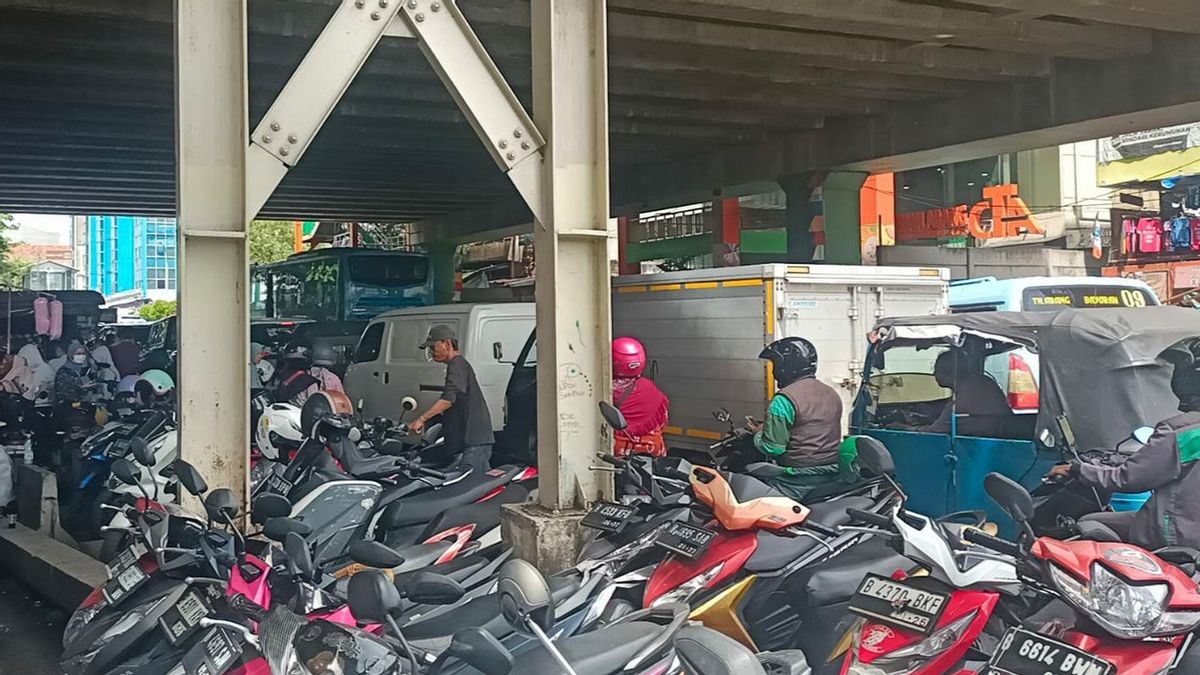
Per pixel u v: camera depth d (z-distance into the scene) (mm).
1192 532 4566
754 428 8836
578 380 7023
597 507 5535
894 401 7777
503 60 13648
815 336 10602
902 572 4816
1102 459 5527
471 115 6910
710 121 18375
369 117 16453
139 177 23578
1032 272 26531
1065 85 15227
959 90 16328
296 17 11789
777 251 29922
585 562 5082
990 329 6688
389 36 6855
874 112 17984
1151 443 4699
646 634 4070
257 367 11852
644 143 20688
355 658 3566
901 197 33125
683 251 32031
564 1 7043
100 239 96688
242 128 6652
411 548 6156
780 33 13250
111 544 7453
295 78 6727
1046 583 3725
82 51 12648
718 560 4840
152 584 4504
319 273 25469
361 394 14906
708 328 11180
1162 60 13992
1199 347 4938
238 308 6719
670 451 11711
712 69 14133
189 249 6645
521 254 39188
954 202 33656
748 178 21141
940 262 24922
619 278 12539
